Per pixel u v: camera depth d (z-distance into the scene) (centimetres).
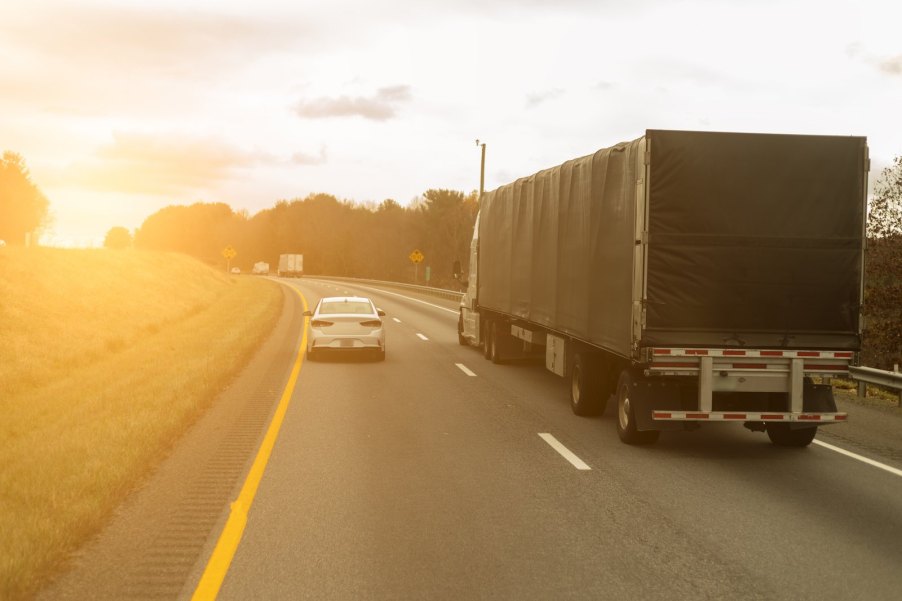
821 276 970
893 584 538
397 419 1163
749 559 586
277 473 827
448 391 1464
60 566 545
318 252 13988
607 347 1075
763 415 959
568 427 1135
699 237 958
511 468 874
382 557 577
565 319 1298
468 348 2331
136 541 601
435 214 10725
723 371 959
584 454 959
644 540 628
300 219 15462
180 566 549
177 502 711
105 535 615
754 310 965
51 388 1523
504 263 1836
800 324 970
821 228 971
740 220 962
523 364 1922
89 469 771
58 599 488
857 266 975
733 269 961
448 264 10469
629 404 1015
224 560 562
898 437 1120
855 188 973
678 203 955
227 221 18688
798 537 641
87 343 2214
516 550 598
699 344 955
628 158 1011
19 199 8181
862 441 1088
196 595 497
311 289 6594
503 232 1855
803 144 969
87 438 931
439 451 952
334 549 592
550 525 664
